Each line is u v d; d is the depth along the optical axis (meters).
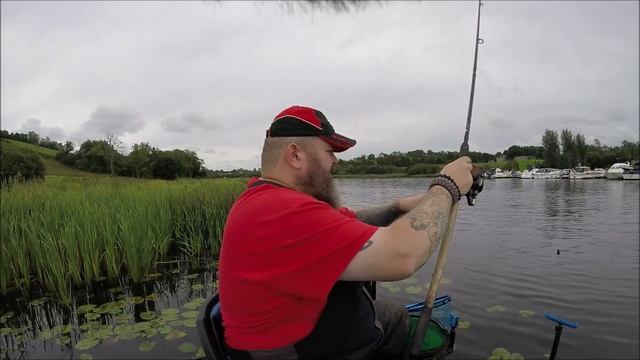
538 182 50.62
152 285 6.04
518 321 4.58
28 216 6.50
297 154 1.49
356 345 1.46
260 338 1.35
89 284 5.86
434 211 1.36
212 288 5.89
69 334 4.29
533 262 7.43
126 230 6.20
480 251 8.38
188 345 3.91
